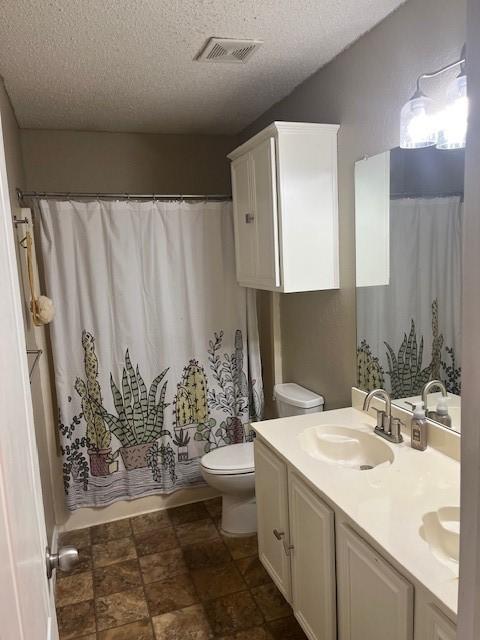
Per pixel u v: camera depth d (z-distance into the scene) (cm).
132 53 206
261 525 224
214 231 295
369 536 129
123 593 232
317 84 238
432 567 115
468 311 61
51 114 284
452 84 151
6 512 61
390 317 203
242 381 311
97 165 329
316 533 164
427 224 179
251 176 249
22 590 68
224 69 229
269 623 210
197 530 283
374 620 133
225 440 314
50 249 266
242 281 277
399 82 185
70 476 282
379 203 203
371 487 153
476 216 59
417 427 178
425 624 112
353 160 217
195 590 232
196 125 323
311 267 231
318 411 259
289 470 186
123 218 276
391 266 200
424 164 178
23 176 305
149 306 289
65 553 103
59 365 273
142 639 204
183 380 300
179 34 192
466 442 63
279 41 203
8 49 197
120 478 297
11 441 70
